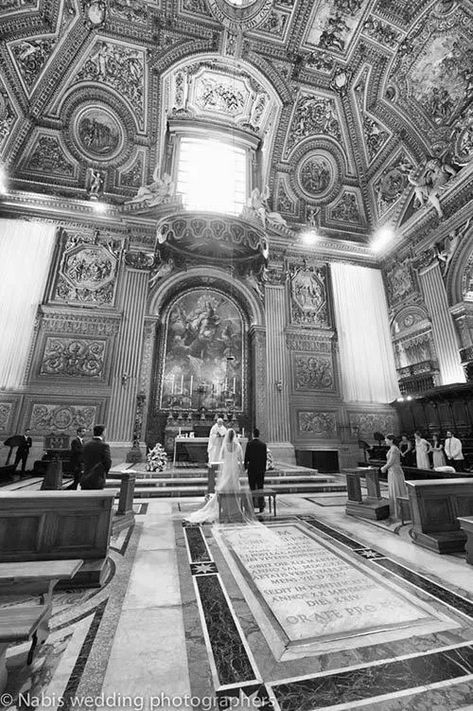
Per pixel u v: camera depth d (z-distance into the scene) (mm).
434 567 3211
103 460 4152
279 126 13984
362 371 13297
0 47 10227
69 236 11961
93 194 12531
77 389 10516
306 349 13117
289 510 5707
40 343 10672
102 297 11664
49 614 2031
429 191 12289
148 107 12977
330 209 15195
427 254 12711
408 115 12625
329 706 1529
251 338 13062
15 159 11922
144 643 1990
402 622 2221
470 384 9891
